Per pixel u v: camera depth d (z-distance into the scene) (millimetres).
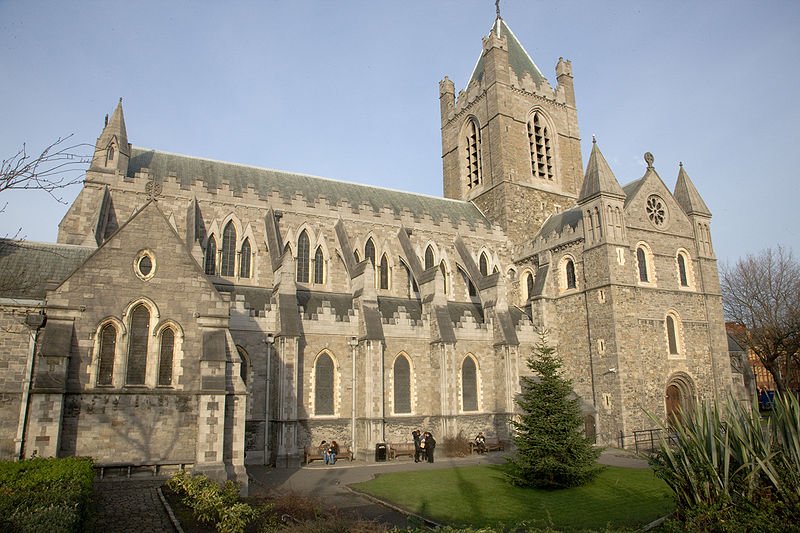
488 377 54344
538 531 19000
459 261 62969
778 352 71125
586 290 54719
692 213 59688
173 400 27703
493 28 83438
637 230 55469
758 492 16891
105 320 27438
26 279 29594
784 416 17438
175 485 24188
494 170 72375
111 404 26703
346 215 58844
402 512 25766
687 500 18312
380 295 58594
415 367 51344
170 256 29312
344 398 47469
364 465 42188
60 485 17234
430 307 52812
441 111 86438
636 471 35938
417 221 62656
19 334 26422
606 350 51875
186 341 28672
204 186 52438
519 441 32656
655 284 55000
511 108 73875
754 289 74062
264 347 45156
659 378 52469
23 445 25078
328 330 47938
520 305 64062
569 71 81375
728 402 19578
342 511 25719
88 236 42344
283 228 55312
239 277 52250
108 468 26094
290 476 36625
